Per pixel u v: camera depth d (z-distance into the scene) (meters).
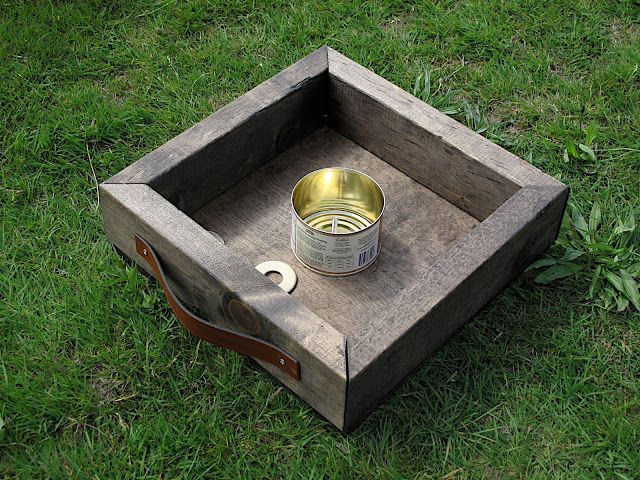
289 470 0.88
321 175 1.02
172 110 1.21
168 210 0.93
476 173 1.00
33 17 1.31
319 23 1.32
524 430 0.91
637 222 1.09
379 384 0.87
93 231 1.07
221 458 0.89
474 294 0.93
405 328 0.85
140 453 0.89
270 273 1.00
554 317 1.00
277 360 0.88
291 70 1.07
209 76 1.25
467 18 1.33
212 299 0.91
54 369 0.95
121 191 0.95
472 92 1.24
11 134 1.18
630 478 0.87
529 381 0.95
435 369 0.95
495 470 0.88
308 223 1.04
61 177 1.14
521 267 1.00
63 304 1.00
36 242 1.06
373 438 0.90
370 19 1.32
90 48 1.29
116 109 1.20
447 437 0.91
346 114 1.10
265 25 1.32
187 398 0.93
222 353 0.96
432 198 1.07
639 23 1.32
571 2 1.34
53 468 0.88
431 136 1.02
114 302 1.00
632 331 0.99
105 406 0.93
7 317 0.99
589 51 1.29
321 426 0.91
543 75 1.26
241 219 1.05
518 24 1.32
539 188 0.96
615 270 1.03
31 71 1.24
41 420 0.91
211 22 1.33
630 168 1.15
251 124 1.03
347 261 0.98
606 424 0.91
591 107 1.22
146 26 1.32
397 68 1.27
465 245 0.91
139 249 0.96
